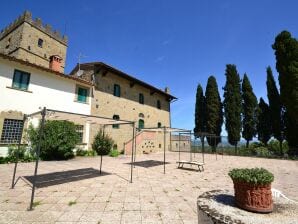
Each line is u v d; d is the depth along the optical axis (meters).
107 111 20.73
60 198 6.31
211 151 27.86
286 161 18.62
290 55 20.77
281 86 21.50
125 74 22.09
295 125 21.72
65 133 15.04
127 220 4.80
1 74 13.41
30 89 14.90
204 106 30.83
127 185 8.07
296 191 7.88
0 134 13.02
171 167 13.21
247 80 27.70
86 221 4.70
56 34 30.34
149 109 26.83
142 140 24.14
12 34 27.59
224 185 8.55
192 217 5.04
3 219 4.70
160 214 5.20
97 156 18.11
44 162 13.35
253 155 23.64
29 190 7.04
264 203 2.83
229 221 2.51
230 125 26.69
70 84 17.69
